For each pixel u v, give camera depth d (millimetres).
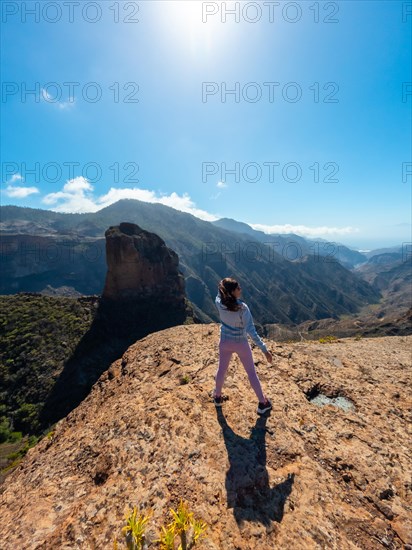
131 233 94625
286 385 6691
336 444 5039
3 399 61094
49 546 3473
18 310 83062
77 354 70312
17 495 4672
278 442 4910
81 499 4156
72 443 5609
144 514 3721
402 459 4832
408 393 7141
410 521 3779
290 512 3762
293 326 182500
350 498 4062
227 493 3982
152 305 91250
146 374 7602
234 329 5363
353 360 9078
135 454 4746
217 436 5004
